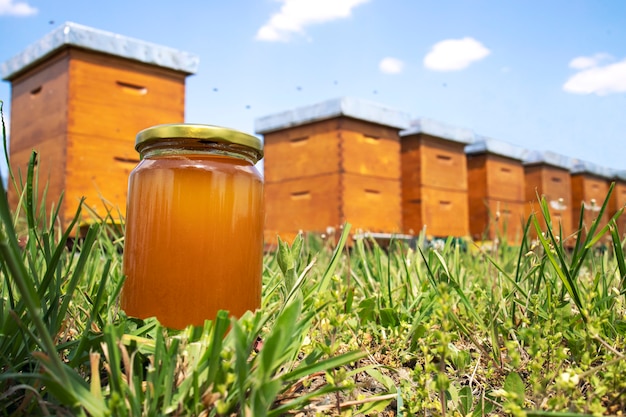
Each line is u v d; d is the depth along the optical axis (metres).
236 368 0.24
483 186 2.43
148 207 0.30
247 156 0.32
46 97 1.24
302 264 0.48
